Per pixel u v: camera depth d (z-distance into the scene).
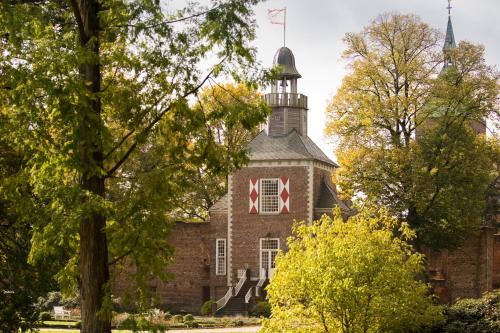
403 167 42.31
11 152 19.14
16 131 15.05
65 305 47.41
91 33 16.25
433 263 49.22
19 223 20.12
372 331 21.41
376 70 43.53
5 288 21.88
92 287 16.02
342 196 43.88
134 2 15.77
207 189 62.44
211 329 37.34
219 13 16.03
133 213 15.66
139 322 16.16
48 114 14.90
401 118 43.44
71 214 14.42
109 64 16.59
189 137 17.03
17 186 16.64
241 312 45.31
